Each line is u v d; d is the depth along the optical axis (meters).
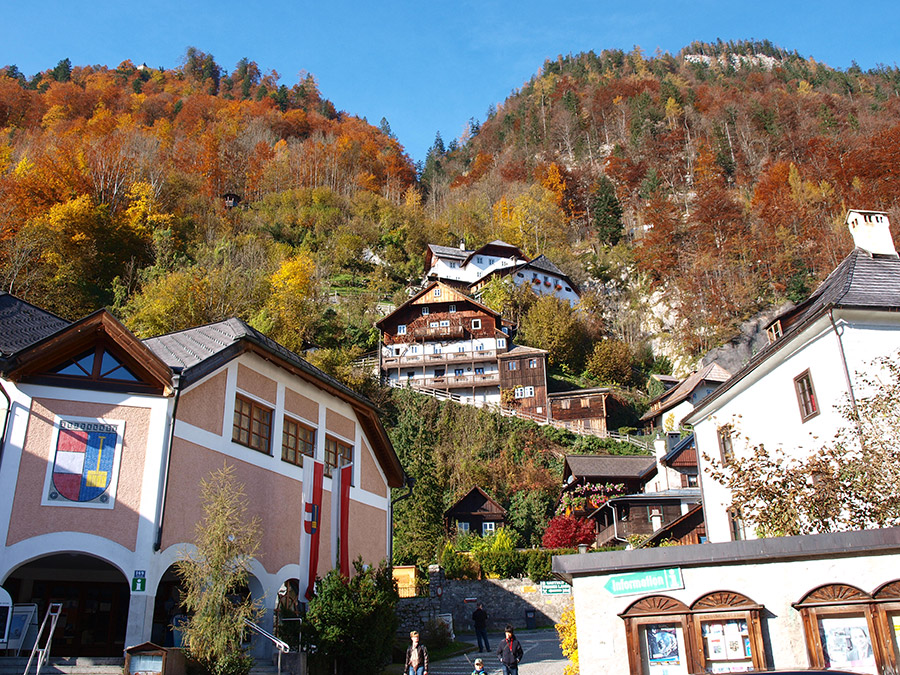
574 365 82.56
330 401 23.44
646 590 12.44
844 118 128.25
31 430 16.03
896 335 20.23
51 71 154.62
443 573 34.31
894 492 16.03
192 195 92.19
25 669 14.05
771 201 97.69
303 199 111.19
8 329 18.50
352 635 17.39
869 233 23.78
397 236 106.81
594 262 105.62
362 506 24.23
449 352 73.44
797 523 16.94
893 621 11.12
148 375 17.14
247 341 19.31
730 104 141.88
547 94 185.75
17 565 15.11
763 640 11.64
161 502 16.28
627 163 129.50
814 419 21.31
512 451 60.19
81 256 62.31
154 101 132.12
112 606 18.75
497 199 131.38
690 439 39.88
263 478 19.69
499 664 22.20
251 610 16.08
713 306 84.50
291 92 173.50
